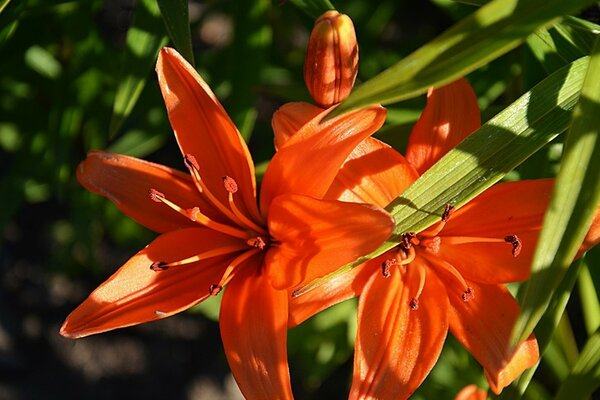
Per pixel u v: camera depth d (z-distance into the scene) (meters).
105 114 0.74
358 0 0.76
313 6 0.55
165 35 0.57
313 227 0.46
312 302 0.49
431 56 0.41
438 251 0.50
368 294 0.49
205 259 0.49
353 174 0.49
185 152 0.49
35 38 0.71
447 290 0.50
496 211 0.49
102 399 0.93
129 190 0.49
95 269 0.86
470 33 0.41
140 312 0.47
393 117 0.62
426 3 0.88
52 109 0.76
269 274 0.48
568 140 0.43
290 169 0.47
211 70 0.72
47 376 0.93
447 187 0.46
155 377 0.93
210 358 0.94
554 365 0.64
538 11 0.41
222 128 0.48
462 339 0.49
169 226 0.50
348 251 0.45
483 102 0.63
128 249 0.94
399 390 0.48
